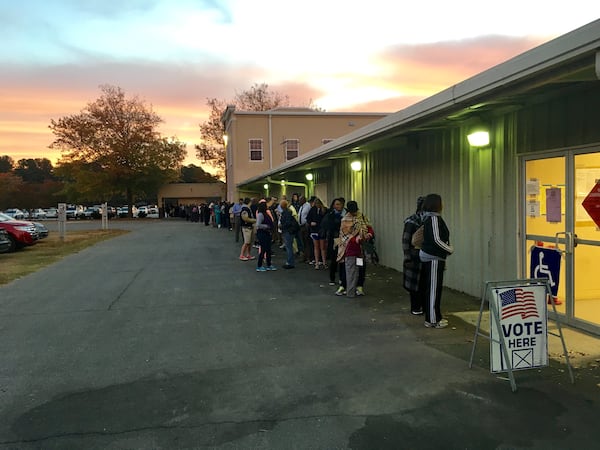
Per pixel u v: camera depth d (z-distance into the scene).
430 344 5.12
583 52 3.44
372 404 3.71
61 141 48.88
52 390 4.09
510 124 6.36
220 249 15.37
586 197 5.23
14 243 15.02
